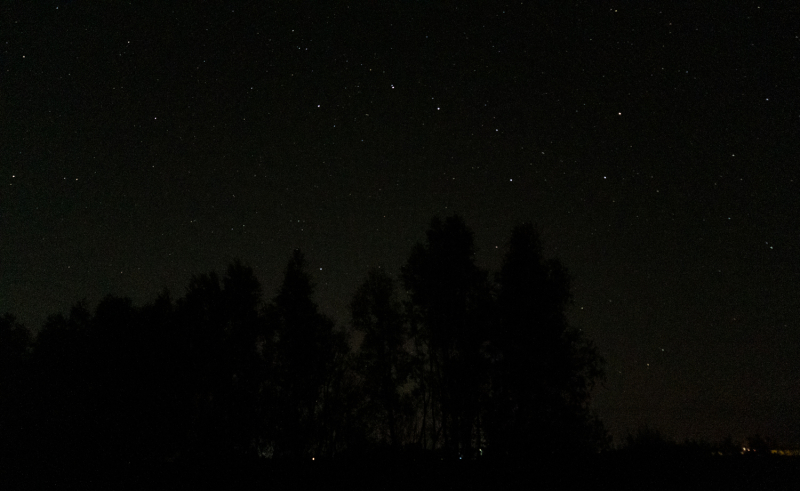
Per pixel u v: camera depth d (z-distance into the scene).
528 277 14.05
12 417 15.14
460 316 14.88
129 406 14.82
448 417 14.25
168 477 12.16
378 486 9.98
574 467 10.24
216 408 14.73
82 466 13.97
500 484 9.38
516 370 13.40
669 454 10.77
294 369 15.52
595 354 13.52
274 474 11.81
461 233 15.43
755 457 10.38
